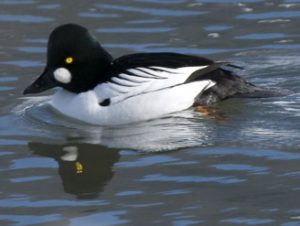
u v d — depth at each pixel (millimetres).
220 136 14055
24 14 18953
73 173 13023
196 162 13141
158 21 18547
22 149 13922
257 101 15164
